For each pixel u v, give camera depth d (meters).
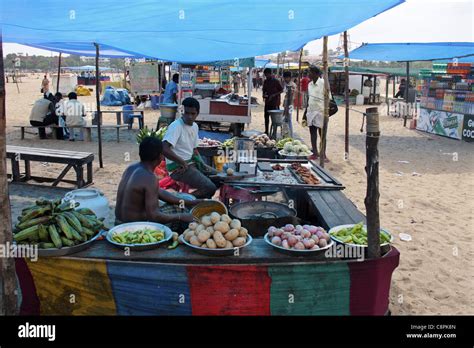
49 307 3.74
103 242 3.86
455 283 5.03
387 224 6.89
